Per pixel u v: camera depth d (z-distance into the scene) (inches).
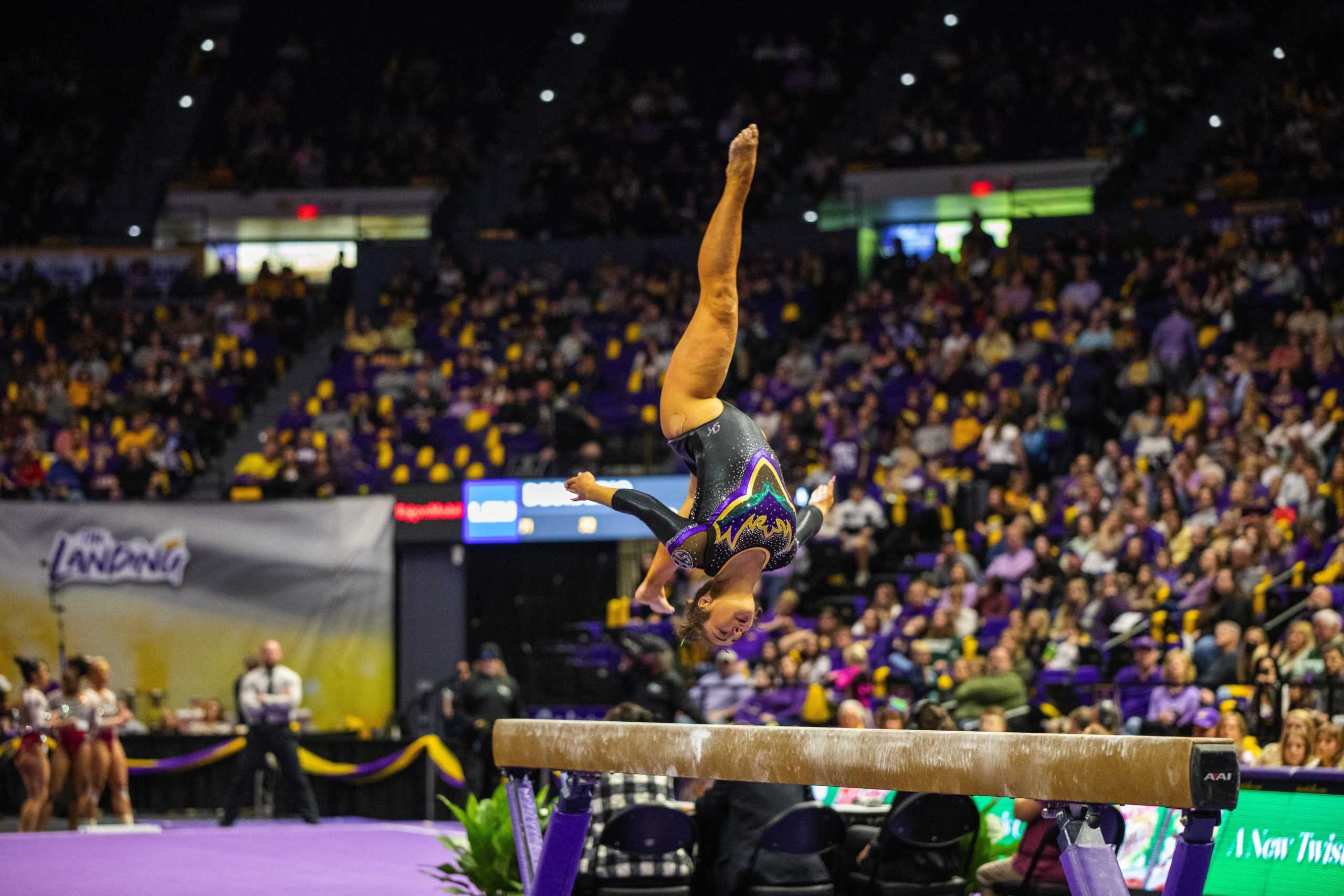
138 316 922.7
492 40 1195.3
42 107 1149.1
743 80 1117.1
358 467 786.2
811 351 846.5
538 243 994.7
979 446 695.1
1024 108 1002.7
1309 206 831.7
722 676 571.2
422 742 577.3
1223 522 532.1
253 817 601.9
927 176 979.9
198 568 739.4
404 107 1148.5
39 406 845.8
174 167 1134.4
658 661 459.5
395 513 753.6
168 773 615.8
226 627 737.6
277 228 1091.9
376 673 740.7
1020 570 585.9
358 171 1093.1
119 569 737.6
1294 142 865.5
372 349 895.1
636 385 823.7
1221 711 421.7
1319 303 713.0
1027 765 175.6
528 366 829.2
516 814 261.0
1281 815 308.8
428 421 808.3
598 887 295.1
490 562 767.7
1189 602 511.2
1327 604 448.5
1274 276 743.7
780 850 285.0
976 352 764.0
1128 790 165.0
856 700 502.3
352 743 594.9
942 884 294.5
